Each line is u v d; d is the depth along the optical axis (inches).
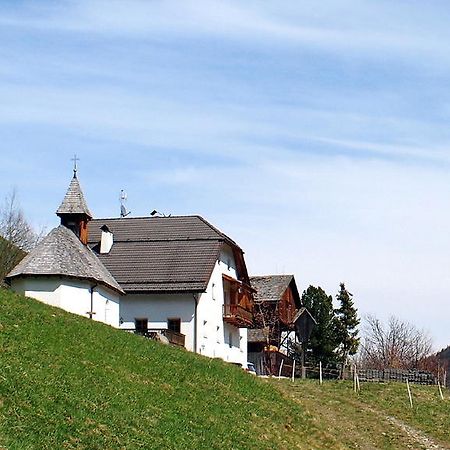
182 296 2677.2
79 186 2568.9
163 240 2839.6
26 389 1110.4
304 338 3592.5
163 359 1658.5
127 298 2689.5
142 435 1162.0
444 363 4507.9
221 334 2854.3
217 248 2790.4
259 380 1859.0
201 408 1454.2
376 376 2849.4
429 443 1914.4
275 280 3459.6
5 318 1432.1
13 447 922.7
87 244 2679.6
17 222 3425.2
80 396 1195.9
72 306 2276.1
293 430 1612.9
